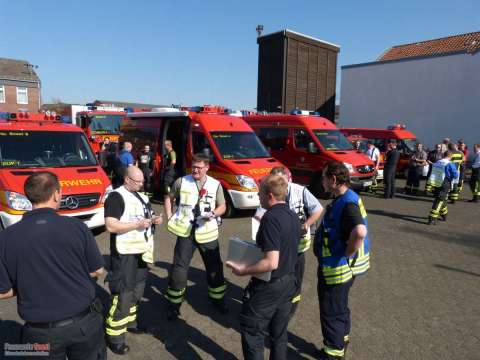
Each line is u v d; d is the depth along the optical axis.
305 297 4.73
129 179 3.52
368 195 12.55
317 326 4.04
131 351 3.52
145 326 3.85
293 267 2.81
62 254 2.20
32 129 7.15
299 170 11.40
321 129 11.41
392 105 24.00
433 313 4.36
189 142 9.28
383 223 8.69
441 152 13.62
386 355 3.53
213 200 4.06
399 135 16.41
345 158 10.74
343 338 3.30
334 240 3.13
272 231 2.64
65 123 7.97
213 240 4.09
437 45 24.02
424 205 10.90
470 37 22.88
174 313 4.05
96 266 2.37
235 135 9.27
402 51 25.56
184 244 3.99
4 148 6.63
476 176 11.67
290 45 23.86
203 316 4.18
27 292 2.14
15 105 40.59
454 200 11.40
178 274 3.96
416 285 5.16
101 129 16.78
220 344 3.66
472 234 7.82
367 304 4.56
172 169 9.39
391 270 5.70
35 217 2.21
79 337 2.24
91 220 6.45
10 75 40.25
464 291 5.00
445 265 5.95
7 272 2.14
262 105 25.23
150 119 10.80
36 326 2.16
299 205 3.86
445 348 3.66
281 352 2.89
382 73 24.31
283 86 23.80
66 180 6.43
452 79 21.08
